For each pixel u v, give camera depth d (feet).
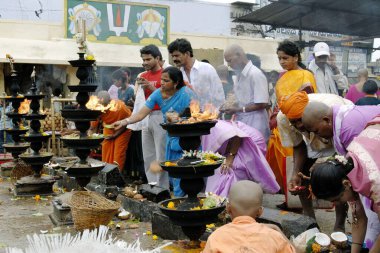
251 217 9.66
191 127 12.76
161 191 17.94
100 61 52.03
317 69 22.25
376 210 9.72
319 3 28.30
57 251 5.80
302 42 34.24
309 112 11.97
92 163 18.53
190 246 13.25
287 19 32.58
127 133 25.07
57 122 35.42
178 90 16.71
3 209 20.36
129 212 18.49
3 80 51.19
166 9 57.31
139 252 5.99
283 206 19.07
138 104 22.24
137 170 25.85
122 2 54.70
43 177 23.86
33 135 23.29
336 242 13.29
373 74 39.29
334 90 22.18
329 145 14.97
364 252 12.61
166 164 13.24
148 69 21.71
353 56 39.17
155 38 57.00
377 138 9.82
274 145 18.81
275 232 9.02
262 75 19.56
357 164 9.52
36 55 50.49
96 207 14.98
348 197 9.72
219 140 16.55
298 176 15.61
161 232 15.28
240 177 17.25
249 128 18.06
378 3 27.91
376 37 32.81
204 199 13.51
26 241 15.21
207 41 61.62
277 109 18.99
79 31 17.79
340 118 11.65
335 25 32.40
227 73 25.07
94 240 6.01
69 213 17.12
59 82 52.80
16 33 53.52
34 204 21.35
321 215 18.83
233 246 8.86
